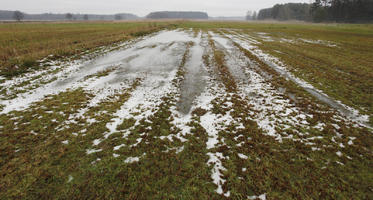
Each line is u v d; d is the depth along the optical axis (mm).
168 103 8930
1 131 6367
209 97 9625
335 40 28062
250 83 11609
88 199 4059
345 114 7691
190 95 9906
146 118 7531
